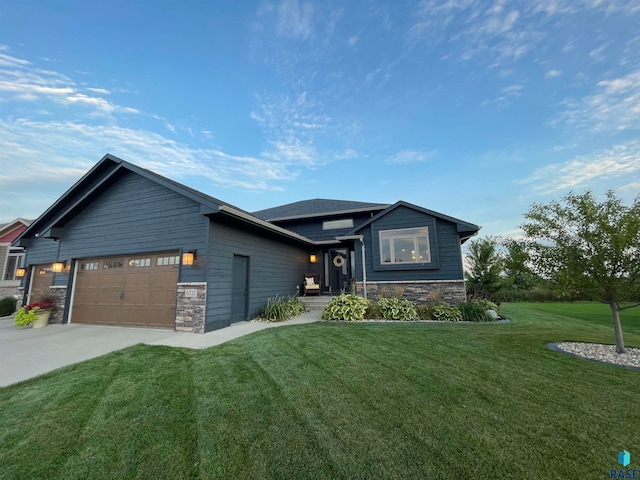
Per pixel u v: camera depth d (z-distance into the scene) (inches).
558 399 122.4
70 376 160.9
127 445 95.2
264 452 89.3
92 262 367.9
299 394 129.9
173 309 300.7
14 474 83.2
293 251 504.4
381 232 422.0
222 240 315.6
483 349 198.8
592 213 193.0
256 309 372.5
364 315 347.6
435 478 76.9
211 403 123.0
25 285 468.1
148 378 154.0
